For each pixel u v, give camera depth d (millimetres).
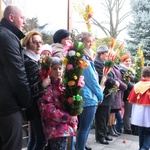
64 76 2521
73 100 2477
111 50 3785
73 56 2475
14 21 2336
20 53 2248
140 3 12344
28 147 2777
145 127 3678
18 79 2121
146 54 11906
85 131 3244
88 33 3314
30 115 2510
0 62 2168
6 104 2166
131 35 12305
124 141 4461
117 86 4094
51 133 2445
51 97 2475
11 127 2199
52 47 3074
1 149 2361
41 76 2391
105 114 4184
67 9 3779
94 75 3215
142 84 3744
